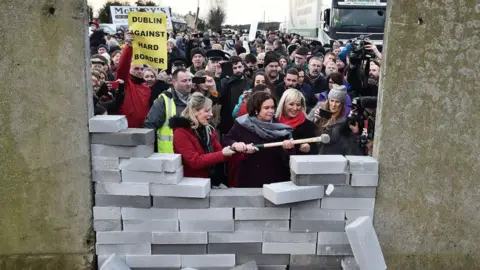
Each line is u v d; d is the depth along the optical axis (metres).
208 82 5.25
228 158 3.41
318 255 3.06
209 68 6.53
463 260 3.10
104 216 2.95
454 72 2.82
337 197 2.96
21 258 3.00
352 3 14.52
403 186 2.97
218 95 5.61
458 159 2.95
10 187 2.89
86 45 2.76
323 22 17.16
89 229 2.98
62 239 2.99
